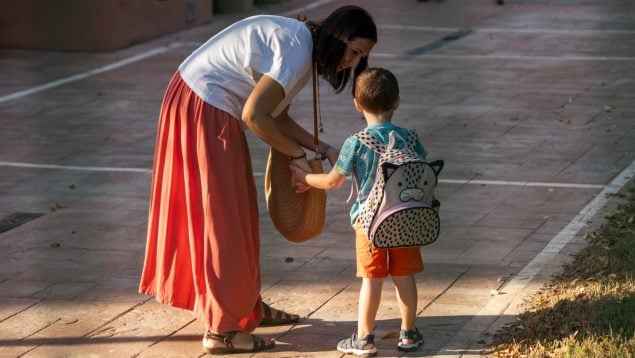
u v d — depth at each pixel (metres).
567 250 9.82
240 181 7.33
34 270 9.61
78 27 24.42
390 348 7.56
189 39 26.19
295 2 33.16
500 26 27.83
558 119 16.56
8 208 11.98
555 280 8.89
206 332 7.55
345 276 9.28
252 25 7.25
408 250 7.30
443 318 8.10
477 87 19.62
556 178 12.86
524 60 22.66
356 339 7.46
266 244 10.27
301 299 8.66
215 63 7.29
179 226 7.48
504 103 18.03
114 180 13.36
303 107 18.02
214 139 7.24
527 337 7.57
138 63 23.08
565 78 20.39
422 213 7.00
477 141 15.10
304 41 7.16
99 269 9.62
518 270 9.27
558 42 25.06
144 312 8.44
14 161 14.45
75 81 21.00
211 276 7.30
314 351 7.55
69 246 10.39
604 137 15.19
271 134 7.10
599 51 23.67
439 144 14.95
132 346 7.71
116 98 19.27
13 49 24.80
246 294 7.39
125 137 16.02
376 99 7.13
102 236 10.76
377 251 7.26
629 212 10.94
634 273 8.65
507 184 12.59
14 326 8.16
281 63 7.04
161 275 7.56
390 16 30.16
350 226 10.91
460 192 12.24
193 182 7.31
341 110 17.80
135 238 10.69
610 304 7.92
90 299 8.77
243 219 7.35
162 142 7.47
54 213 11.74
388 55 23.62
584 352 7.04
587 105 17.66
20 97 19.33
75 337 7.90
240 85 7.29
